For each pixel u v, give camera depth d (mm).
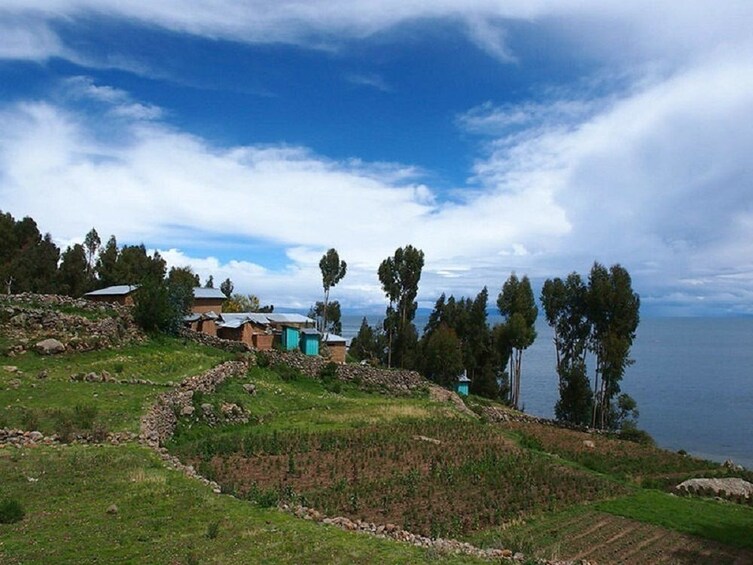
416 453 34062
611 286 73812
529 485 30031
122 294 57219
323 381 54406
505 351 86875
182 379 37250
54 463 20109
